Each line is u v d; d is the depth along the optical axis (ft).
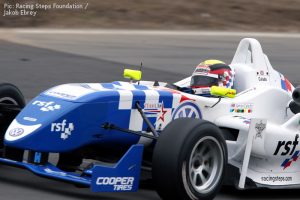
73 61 189.06
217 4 308.40
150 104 82.28
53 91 82.28
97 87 83.20
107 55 202.59
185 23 285.64
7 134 77.87
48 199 75.92
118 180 74.28
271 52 224.12
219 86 91.25
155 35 252.42
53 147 76.48
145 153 87.04
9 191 78.59
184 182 74.18
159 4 300.81
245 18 297.53
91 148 84.17
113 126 79.36
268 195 89.51
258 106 92.58
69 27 266.57
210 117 87.76
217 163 78.18
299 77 186.39
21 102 90.68
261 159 88.94
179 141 73.87
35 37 228.02
